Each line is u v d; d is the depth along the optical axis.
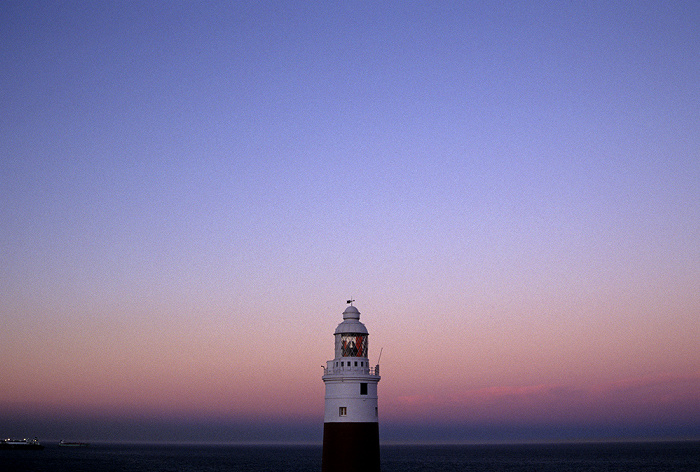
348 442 66.19
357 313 71.00
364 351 69.00
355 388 67.31
